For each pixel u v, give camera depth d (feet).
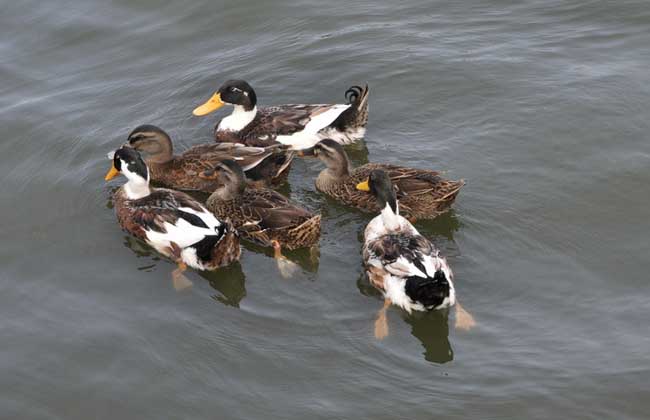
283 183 58.18
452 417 39.42
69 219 54.54
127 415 40.73
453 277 47.98
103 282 49.14
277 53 70.79
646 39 69.21
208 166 56.80
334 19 74.38
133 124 63.46
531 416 39.29
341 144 61.05
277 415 40.14
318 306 46.57
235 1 75.66
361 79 67.15
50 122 63.26
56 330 45.60
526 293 46.70
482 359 42.50
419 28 72.64
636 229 50.98
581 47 68.85
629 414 39.29
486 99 63.77
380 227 50.11
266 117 61.52
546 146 58.49
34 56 70.23
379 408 40.14
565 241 50.34
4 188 57.31
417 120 62.49
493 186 55.01
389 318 45.47
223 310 46.52
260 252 51.49
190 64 69.77
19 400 41.75
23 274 49.83
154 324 45.78
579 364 41.86
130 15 74.90
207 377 42.42
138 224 51.88
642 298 46.06
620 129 59.62
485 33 71.41
